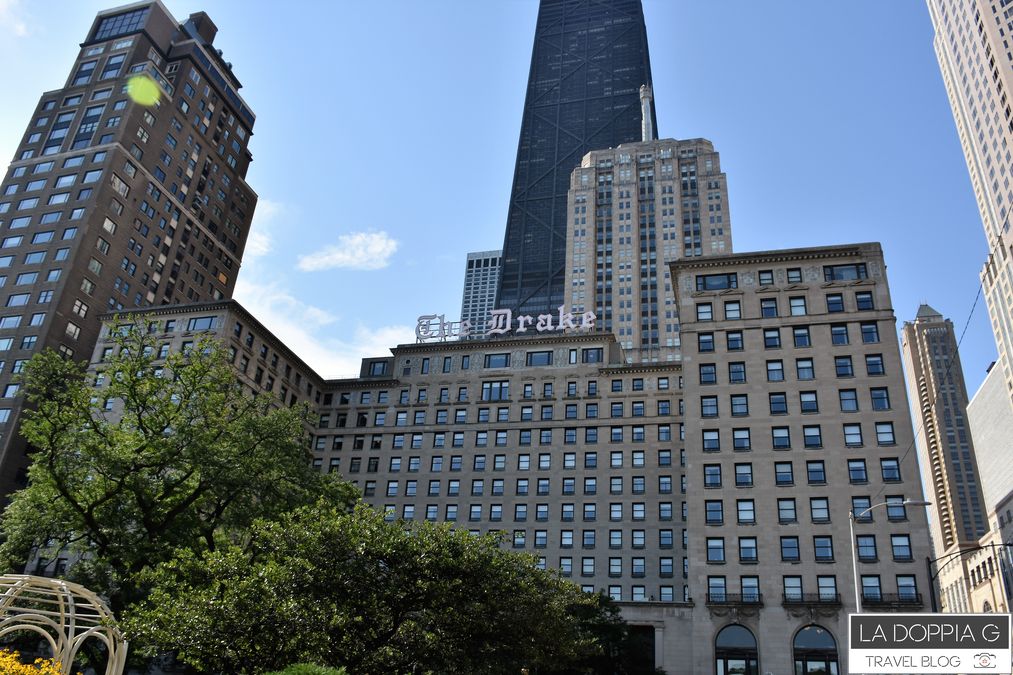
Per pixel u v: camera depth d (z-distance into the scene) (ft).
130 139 391.45
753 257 268.41
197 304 323.16
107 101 403.13
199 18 499.51
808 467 233.55
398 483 331.57
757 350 254.27
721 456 241.35
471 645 102.53
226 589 96.22
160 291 394.52
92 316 348.38
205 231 438.81
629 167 648.38
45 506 137.90
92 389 154.71
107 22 446.60
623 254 608.19
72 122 400.26
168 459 139.13
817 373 246.06
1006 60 517.14
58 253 348.59
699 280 271.90
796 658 211.00
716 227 601.62
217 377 157.38
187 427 143.43
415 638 96.58
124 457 136.46
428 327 376.07
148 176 398.42
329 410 359.46
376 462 339.77
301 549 101.35
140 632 89.86
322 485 161.17
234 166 478.18
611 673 213.05
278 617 88.43
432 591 99.40
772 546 225.76
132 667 144.36
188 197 428.97
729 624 219.00
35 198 372.99
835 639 209.77
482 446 330.34
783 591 219.41
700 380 254.47
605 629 212.43
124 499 140.67
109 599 130.21
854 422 236.22
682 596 282.36
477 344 352.90
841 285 257.14
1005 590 546.67
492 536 110.93
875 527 221.05
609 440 318.45
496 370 345.10
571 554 299.58
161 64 442.09
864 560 217.77
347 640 93.86
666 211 618.44
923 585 210.79
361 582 98.94
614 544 297.74
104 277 358.64
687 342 261.24
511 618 106.63
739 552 227.40
